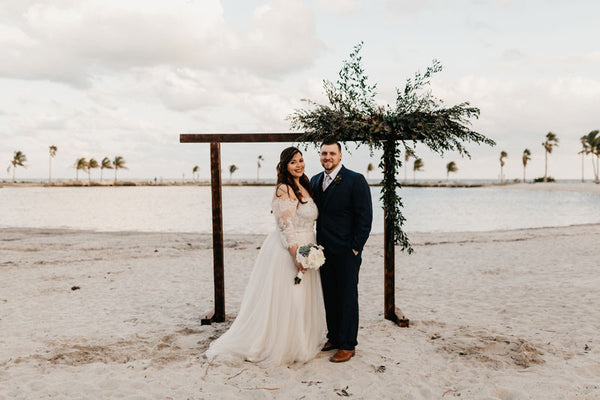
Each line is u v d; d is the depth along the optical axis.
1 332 4.66
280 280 3.65
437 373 3.45
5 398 3.05
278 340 3.60
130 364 3.68
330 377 3.37
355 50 4.25
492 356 3.80
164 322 5.05
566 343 4.10
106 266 9.29
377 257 10.34
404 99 4.34
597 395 2.97
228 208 34.66
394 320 4.96
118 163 120.81
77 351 4.01
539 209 33.53
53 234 15.93
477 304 5.78
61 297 6.45
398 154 4.51
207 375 3.40
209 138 4.75
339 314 3.89
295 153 3.63
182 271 8.70
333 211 3.73
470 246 12.27
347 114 4.32
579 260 9.48
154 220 24.16
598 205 38.22
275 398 3.02
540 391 3.05
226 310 5.59
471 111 4.24
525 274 8.00
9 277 8.05
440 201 46.47
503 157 112.38
